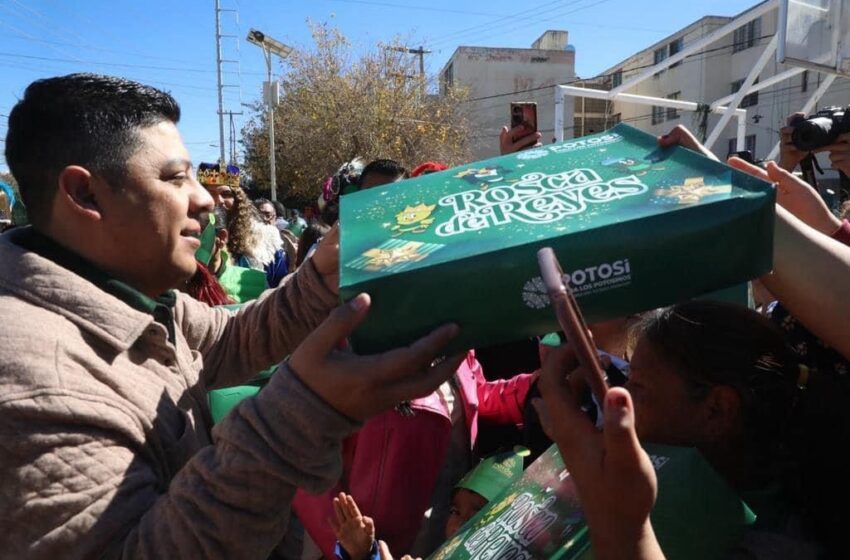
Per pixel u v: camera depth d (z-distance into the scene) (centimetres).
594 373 62
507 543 110
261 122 2355
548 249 65
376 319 80
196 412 121
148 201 106
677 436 104
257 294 303
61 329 95
